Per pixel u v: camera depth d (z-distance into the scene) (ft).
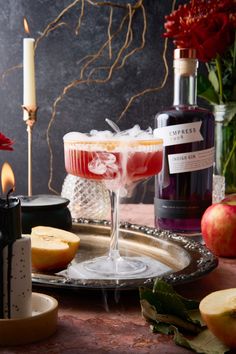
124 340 2.21
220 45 3.70
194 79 3.54
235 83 3.77
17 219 2.21
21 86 6.54
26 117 3.89
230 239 3.19
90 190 4.08
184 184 3.50
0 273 2.20
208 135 3.52
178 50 3.50
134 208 4.38
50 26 6.44
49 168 6.61
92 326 2.32
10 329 2.15
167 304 2.27
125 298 2.59
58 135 6.56
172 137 3.49
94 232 3.42
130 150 2.96
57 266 2.86
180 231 3.53
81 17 6.42
